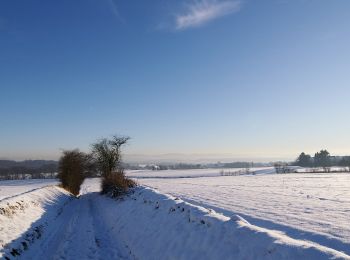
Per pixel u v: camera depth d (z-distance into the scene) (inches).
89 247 546.9
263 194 1353.3
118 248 540.7
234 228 348.5
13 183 3693.4
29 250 517.0
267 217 708.7
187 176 4677.7
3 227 567.5
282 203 985.5
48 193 1274.6
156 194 788.6
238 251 312.7
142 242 510.6
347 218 676.1
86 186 3430.1
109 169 2078.0
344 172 4424.2
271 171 6146.7
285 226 591.5
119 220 769.6
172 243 426.0
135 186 1342.3
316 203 968.3
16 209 730.2
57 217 926.4
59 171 2033.7
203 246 364.2
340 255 238.2
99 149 2100.1
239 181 2733.8
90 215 986.1
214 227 381.7
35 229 644.1
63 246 553.6
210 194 1398.9
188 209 486.0
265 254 281.7
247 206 923.4
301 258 251.6
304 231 532.7
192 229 419.8
